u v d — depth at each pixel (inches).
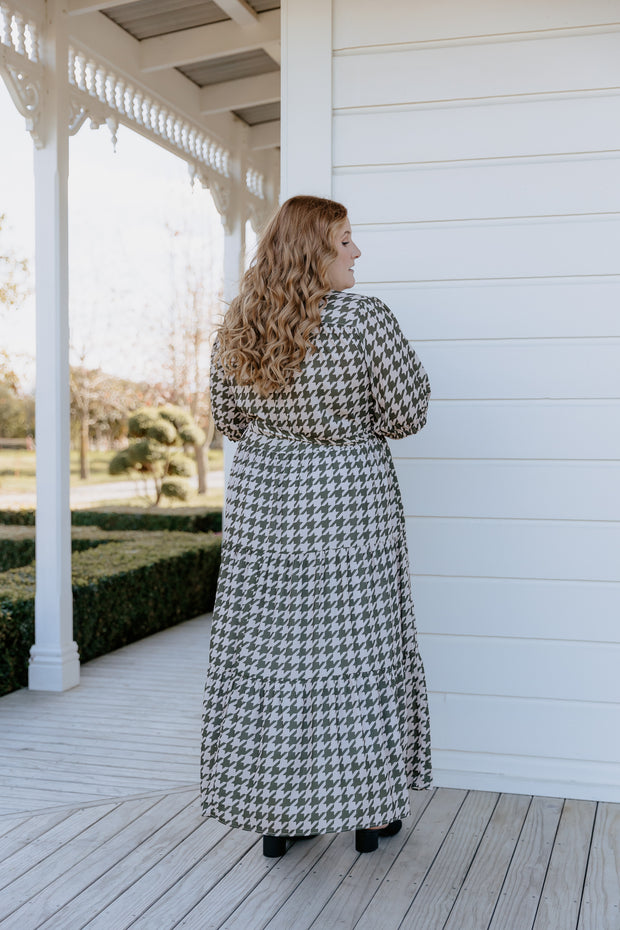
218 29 174.6
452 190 105.3
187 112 203.2
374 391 79.9
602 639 103.4
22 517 323.6
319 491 79.2
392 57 105.7
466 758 107.1
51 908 79.0
